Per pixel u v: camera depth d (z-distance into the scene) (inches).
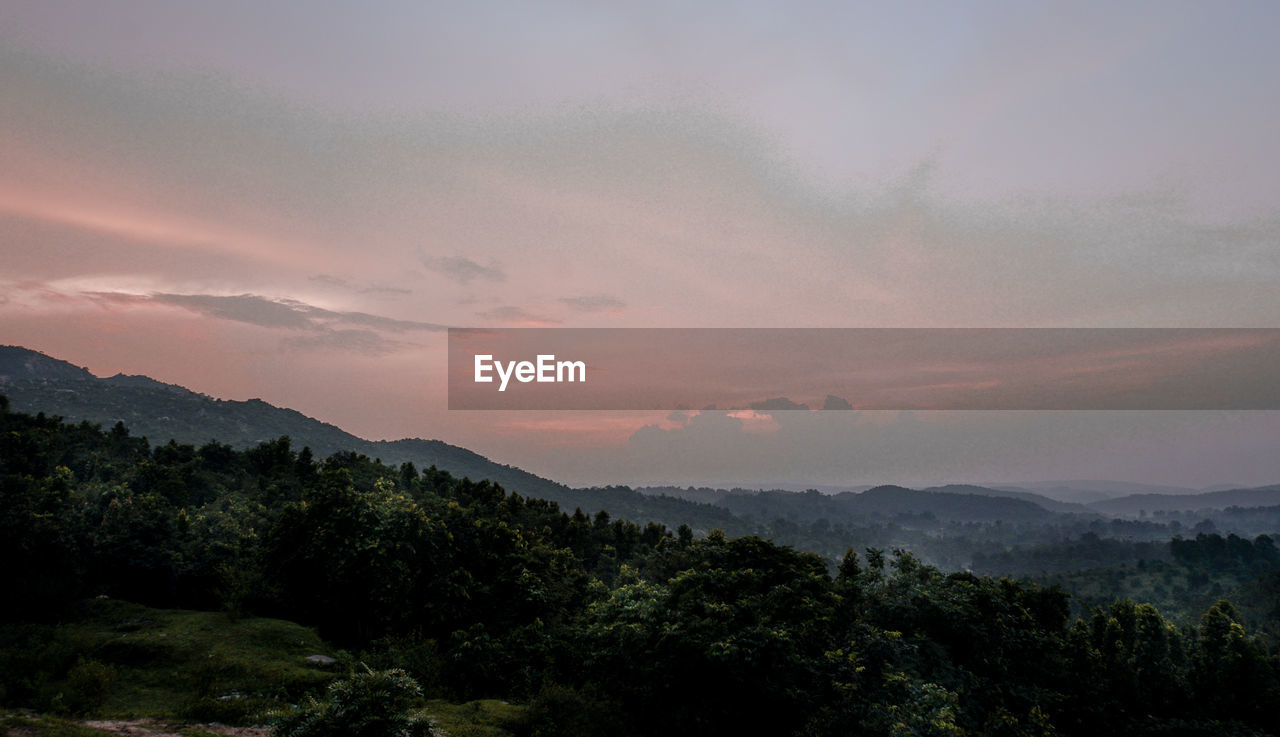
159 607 1181.1
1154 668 1359.5
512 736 737.6
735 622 898.7
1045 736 936.9
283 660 879.7
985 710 957.2
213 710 692.1
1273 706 1237.1
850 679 860.6
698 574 1026.1
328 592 1136.8
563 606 1192.2
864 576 1160.2
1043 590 1365.7
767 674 849.5
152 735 614.5
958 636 1075.3
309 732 503.8
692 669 851.4
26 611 997.8
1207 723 1193.4
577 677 961.5
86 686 714.8
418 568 1154.7
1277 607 4252.0
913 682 850.8
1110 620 1501.0
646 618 896.3
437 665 945.5
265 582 1182.3
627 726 845.2
